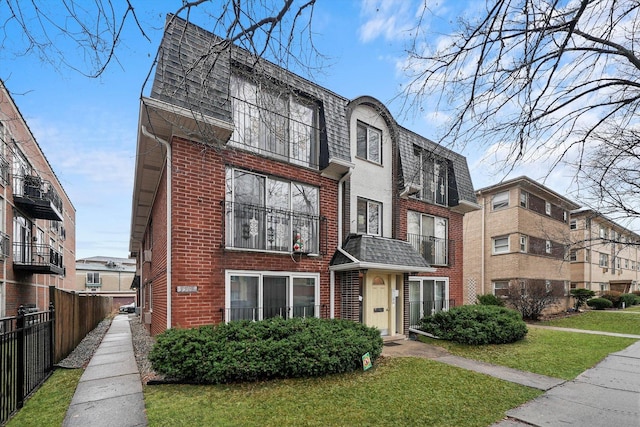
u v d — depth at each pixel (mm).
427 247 13055
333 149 9523
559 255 19422
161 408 4754
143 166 9047
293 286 9016
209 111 7051
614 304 24859
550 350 9148
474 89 3445
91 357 8547
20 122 14359
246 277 8211
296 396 5230
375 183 11297
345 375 6305
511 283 18359
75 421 4402
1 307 13641
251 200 8477
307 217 9391
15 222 15547
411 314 12148
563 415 4859
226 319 7699
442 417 4652
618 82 3520
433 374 6590
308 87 9578
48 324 7133
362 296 10039
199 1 3121
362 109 11219
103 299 20844
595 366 7695
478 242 20234
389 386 5789
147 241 15305
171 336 6055
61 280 26734
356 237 10141
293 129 9258
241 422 4328
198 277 7434
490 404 5188
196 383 5758
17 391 4980
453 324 10070
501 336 9633
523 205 19172
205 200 7680
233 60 7477
